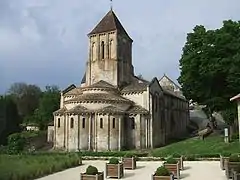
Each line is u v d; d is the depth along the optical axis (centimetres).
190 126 9712
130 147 6003
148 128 6197
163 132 7006
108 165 2850
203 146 5078
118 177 2798
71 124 5816
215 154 4241
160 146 6506
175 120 8206
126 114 6072
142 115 6144
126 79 6975
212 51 5662
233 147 4625
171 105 7931
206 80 5862
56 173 3170
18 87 12975
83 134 5747
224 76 5697
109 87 6341
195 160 4166
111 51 6800
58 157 3997
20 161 3225
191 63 5841
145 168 3488
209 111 6362
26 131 9025
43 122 10350
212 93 5862
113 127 5734
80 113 5775
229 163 2650
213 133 6494
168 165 2722
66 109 6116
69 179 2742
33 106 12712
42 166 3075
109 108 5803
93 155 5006
